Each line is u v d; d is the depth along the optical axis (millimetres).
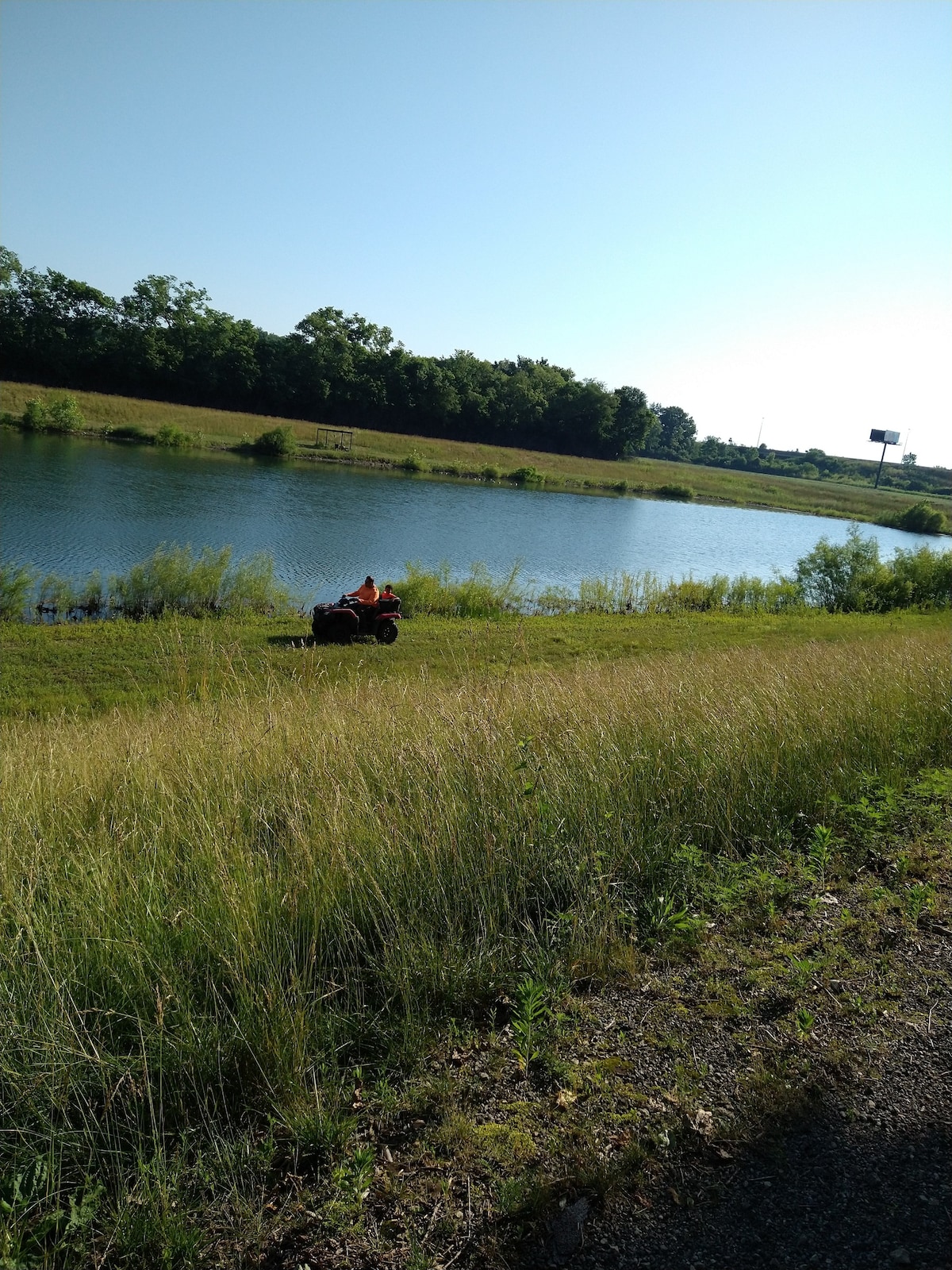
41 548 26422
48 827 4637
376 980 3436
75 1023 2949
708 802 5102
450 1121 2691
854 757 6102
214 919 3441
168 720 7633
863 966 3596
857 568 34500
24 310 89188
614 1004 3350
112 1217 2340
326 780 4840
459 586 25516
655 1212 2348
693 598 29656
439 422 113625
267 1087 2797
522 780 4789
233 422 83688
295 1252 2236
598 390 121500
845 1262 2178
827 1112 2744
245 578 21547
